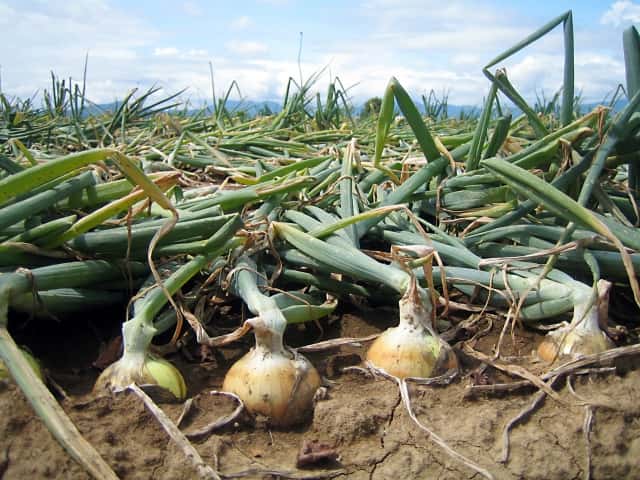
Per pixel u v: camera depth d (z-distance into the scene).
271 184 0.80
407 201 0.81
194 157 1.21
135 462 0.43
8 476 0.41
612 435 0.47
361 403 0.50
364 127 1.77
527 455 0.45
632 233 0.66
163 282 0.55
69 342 0.61
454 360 0.53
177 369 0.55
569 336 0.57
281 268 0.68
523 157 0.76
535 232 0.69
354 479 0.44
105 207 0.57
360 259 0.61
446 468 0.44
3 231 0.58
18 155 1.10
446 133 1.54
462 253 0.67
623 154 0.74
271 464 0.45
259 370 0.50
